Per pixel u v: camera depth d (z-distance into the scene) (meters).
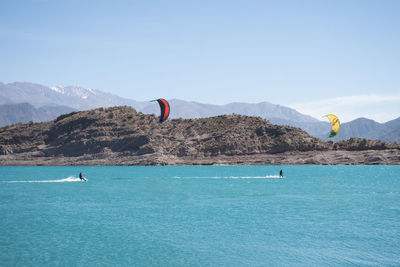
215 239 37.28
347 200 65.88
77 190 85.69
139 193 78.62
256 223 44.59
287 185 97.50
